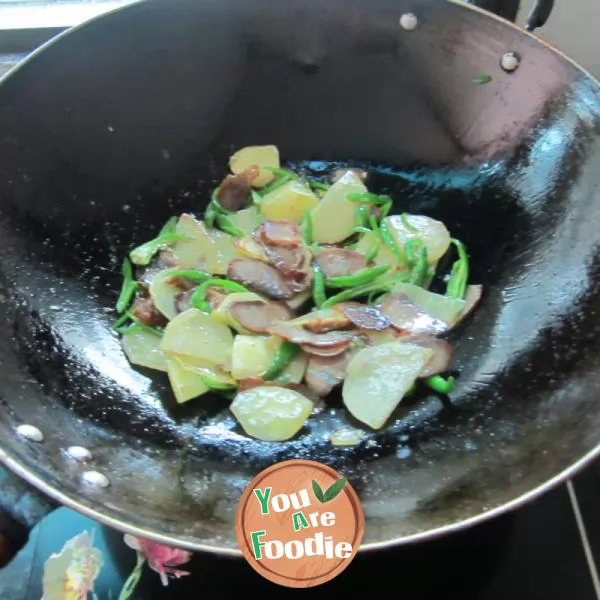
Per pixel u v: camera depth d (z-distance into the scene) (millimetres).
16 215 412
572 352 370
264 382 405
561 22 516
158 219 488
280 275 448
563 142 426
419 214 493
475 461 350
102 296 445
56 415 358
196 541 287
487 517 288
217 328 429
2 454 302
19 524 403
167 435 387
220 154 512
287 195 486
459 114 475
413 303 437
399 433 389
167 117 483
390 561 367
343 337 415
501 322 422
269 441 388
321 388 403
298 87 493
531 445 339
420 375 402
